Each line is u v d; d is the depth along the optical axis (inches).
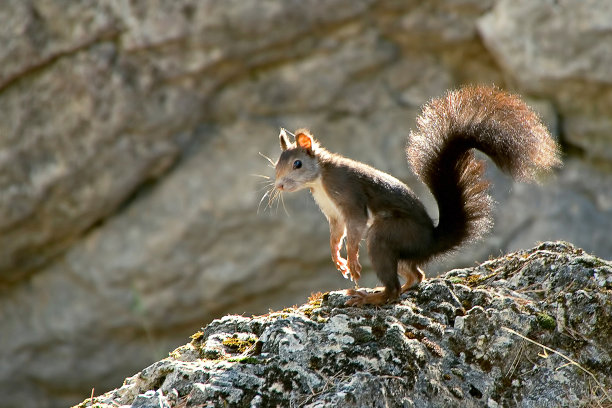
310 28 565.3
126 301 615.5
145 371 186.1
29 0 550.6
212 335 200.1
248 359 184.2
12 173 579.5
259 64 579.8
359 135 595.2
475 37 582.9
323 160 260.5
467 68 602.5
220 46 561.9
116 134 577.6
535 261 217.3
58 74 563.2
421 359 186.1
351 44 579.8
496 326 195.8
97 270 613.0
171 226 599.8
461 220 238.2
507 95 237.0
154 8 549.6
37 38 554.9
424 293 214.2
